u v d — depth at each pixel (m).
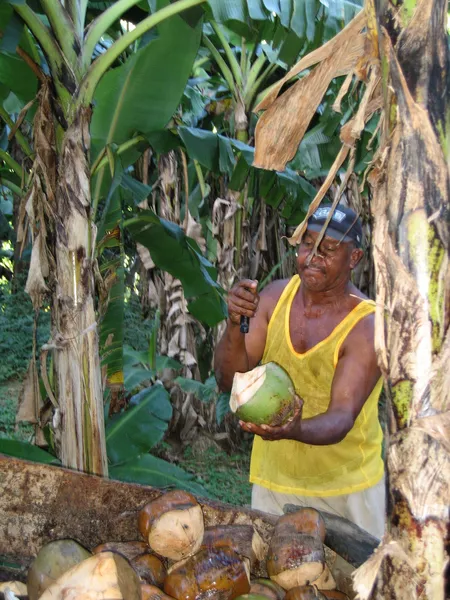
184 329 5.56
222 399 5.31
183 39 3.09
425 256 1.08
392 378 1.11
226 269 5.32
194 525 1.46
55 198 2.98
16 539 1.68
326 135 4.49
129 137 3.41
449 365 1.08
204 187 5.29
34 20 2.82
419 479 1.08
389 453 1.13
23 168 3.23
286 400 1.76
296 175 4.50
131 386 4.23
